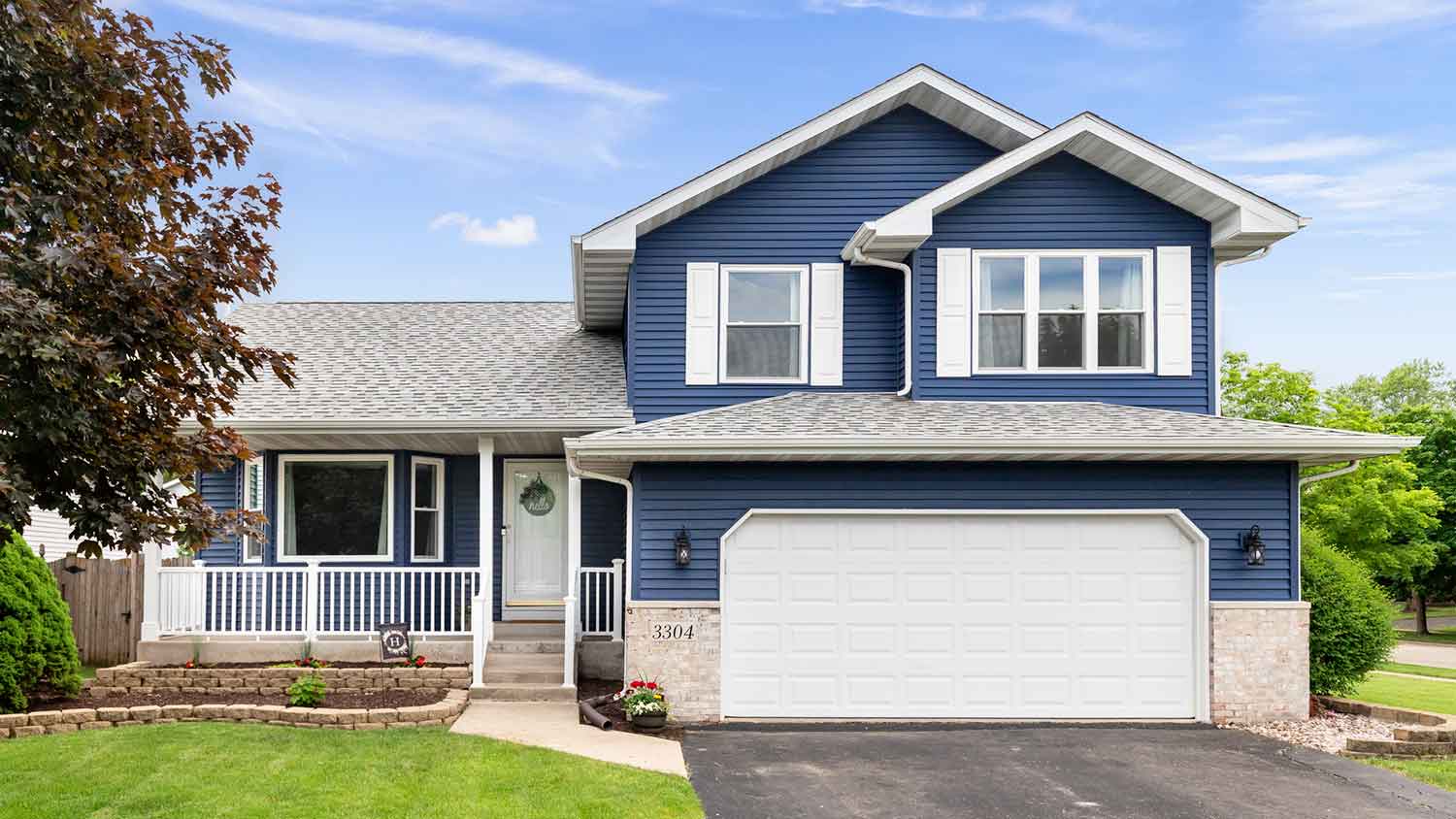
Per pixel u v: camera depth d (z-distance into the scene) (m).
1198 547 12.45
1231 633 12.32
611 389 15.04
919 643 12.38
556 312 19.17
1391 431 43.22
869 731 11.78
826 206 14.59
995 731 11.82
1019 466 12.48
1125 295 13.90
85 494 7.75
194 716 11.39
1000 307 13.86
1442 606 58.94
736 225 14.53
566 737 10.91
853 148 14.68
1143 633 12.41
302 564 15.12
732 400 14.27
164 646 13.66
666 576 12.34
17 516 6.94
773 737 11.45
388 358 16.38
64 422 7.09
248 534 8.48
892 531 12.47
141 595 16.02
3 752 9.89
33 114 8.13
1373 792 9.33
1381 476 34.53
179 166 8.95
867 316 14.46
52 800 8.41
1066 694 12.35
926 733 11.70
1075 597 12.44
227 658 13.70
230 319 18.14
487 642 13.89
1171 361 13.71
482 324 18.33
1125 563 12.48
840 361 14.38
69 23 8.32
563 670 13.47
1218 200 13.34
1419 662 27.66
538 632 14.77
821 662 12.33
